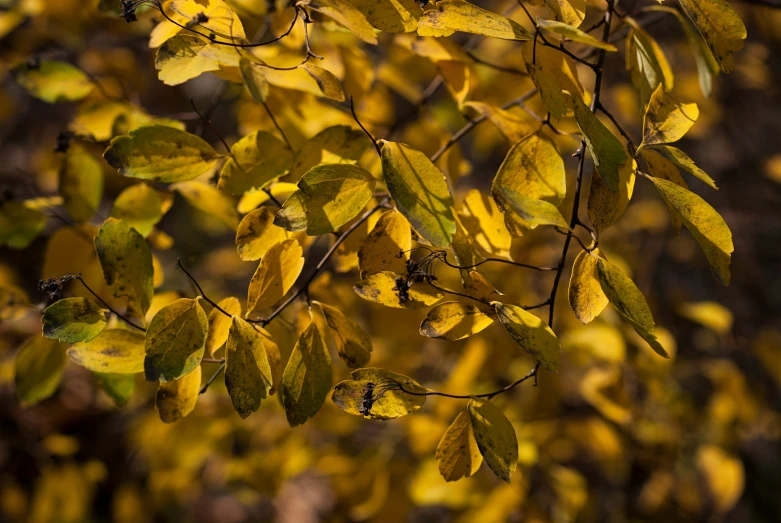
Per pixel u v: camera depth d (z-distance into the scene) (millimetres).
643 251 1918
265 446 1350
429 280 975
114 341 1007
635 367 1333
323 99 1132
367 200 968
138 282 1003
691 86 1673
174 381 988
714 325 1305
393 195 949
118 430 1960
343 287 1135
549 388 1267
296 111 1087
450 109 1339
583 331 1206
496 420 972
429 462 1225
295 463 1261
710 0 973
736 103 2061
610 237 1834
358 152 1016
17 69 1106
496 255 1002
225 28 990
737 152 2139
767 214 2092
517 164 981
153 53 1389
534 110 1096
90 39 1446
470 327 971
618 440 1306
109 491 1889
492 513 1183
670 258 1973
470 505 1235
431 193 952
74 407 1884
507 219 977
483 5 1708
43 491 1511
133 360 1007
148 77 1525
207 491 2451
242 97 1145
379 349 1202
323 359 982
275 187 1029
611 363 1207
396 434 1298
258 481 1250
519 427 1222
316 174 966
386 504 1235
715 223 958
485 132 1436
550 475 1276
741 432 1528
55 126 2268
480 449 968
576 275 963
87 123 1101
